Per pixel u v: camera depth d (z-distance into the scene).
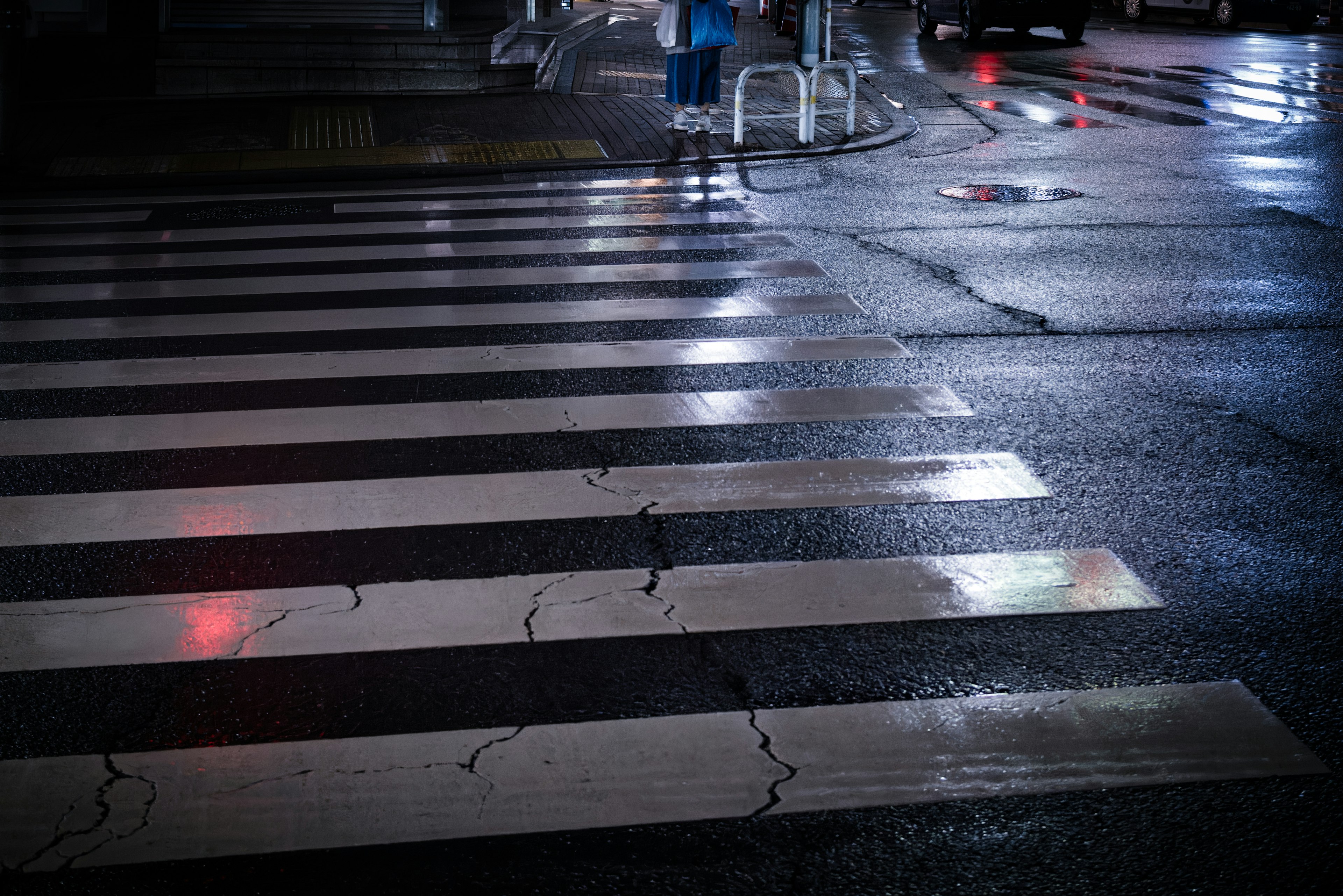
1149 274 7.65
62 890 2.51
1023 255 8.20
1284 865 2.57
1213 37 27.03
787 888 2.52
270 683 3.27
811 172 11.70
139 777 2.88
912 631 3.53
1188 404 5.38
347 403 5.43
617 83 17.20
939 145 13.16
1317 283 7.42
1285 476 4.62
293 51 15.53
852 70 13.25
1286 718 3.10
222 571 3.90
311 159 12.28
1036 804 2.77
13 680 3.28
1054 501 4.41
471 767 2.92
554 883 2.54
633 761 2.94
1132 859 2.60
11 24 11.46
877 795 2.81
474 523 4.24
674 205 10.15
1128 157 12.20
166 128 13.57
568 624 3.57
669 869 2.57
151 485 4.57
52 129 13.42
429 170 11.87
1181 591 3.76
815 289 7.34
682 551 4.03
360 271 7.90
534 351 6.15
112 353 6.18
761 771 2.90
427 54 15.80
